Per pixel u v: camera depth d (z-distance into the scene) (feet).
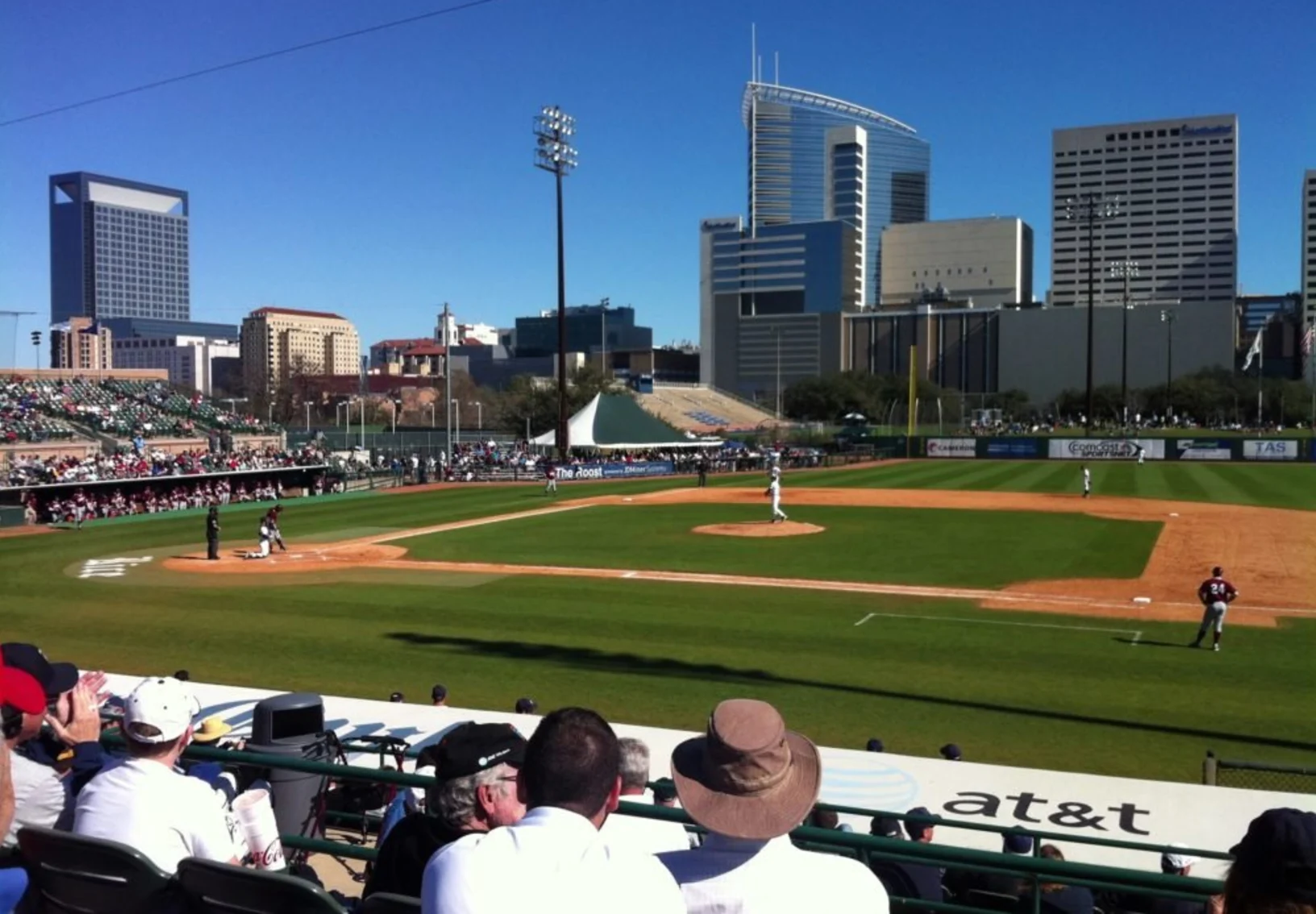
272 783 29.22
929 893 22.43
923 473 240.73
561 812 11.21
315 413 547.49
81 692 19.77
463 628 76.13
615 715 54.49
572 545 121.90
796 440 344.08
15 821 16.37
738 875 12.07
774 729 12.26
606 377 398.62
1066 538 124.16
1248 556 108.37
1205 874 31.42
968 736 50.60
